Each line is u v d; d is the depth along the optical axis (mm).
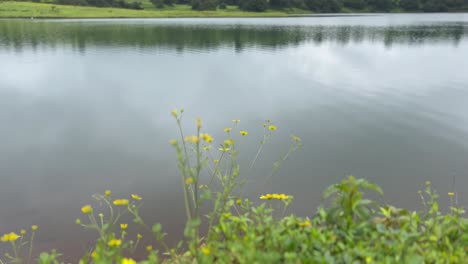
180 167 2238
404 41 27547
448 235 2600
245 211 3938
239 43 26031
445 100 10672
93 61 17375
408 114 9273
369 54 20891
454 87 12422
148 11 76000
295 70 15844
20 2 70500
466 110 9625
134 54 19906
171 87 12312
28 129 8062
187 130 8109
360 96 11203
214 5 83000
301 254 2262
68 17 58188
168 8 83688
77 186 5516
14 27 37031
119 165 6258
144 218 4488
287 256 2092
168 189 5340
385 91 11867
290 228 2607
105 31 33875
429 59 18953
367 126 8273
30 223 4488
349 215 2592
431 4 100062
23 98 10641
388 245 2340
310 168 6016
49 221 4527
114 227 4277
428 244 2404
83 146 7148
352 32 35781
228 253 2455
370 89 12188
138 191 5309
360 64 17609
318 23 51688
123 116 9148
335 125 8375
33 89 11789
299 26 44719
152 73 14664
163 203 4895
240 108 9852
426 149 6926
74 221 4520
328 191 2639
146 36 29922
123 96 11117
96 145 7203
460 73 15039
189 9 83312
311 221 2754
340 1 100562
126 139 7555
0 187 5457
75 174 5914
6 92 11305
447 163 6289
